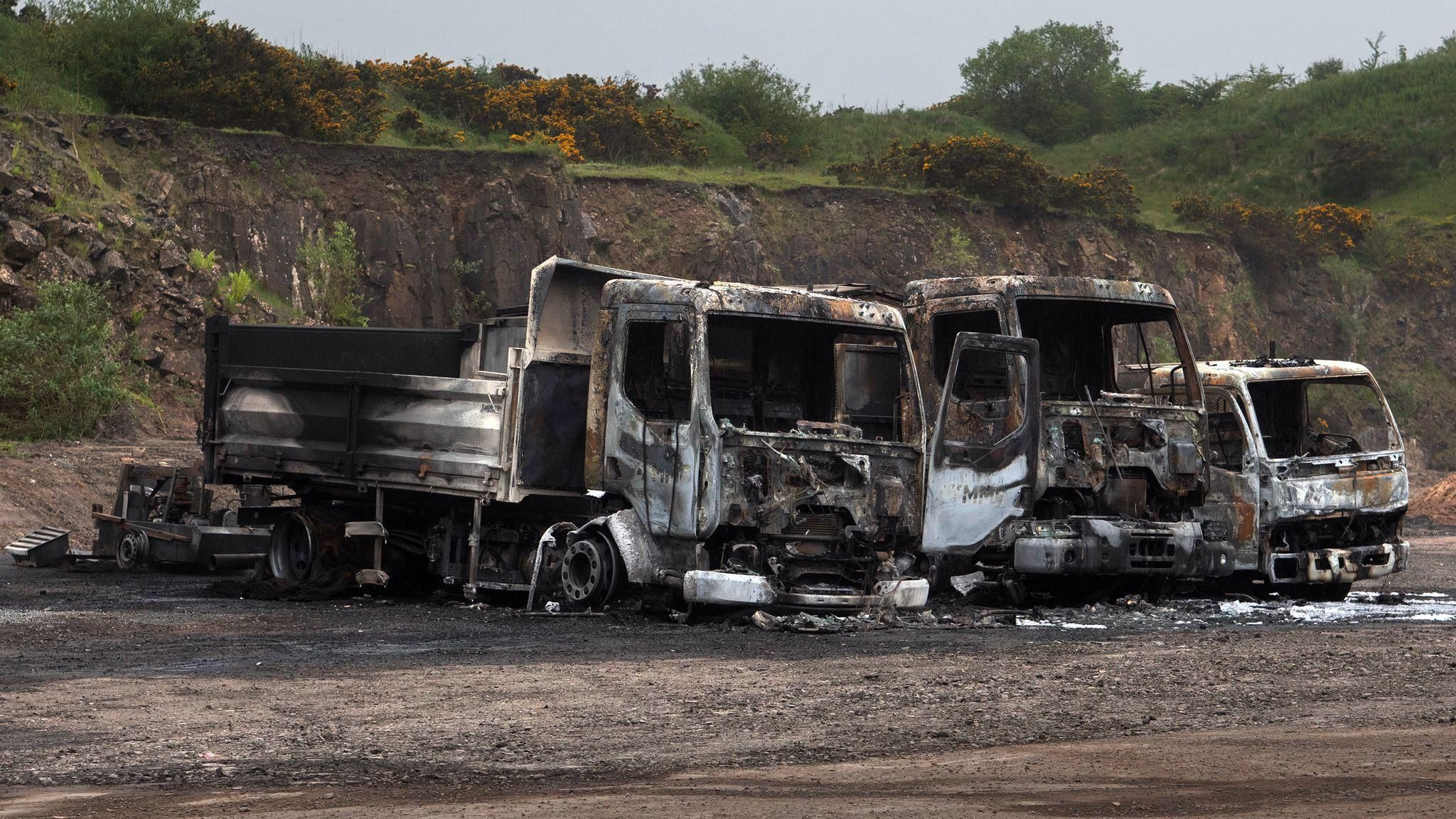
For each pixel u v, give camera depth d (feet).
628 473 58.13
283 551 69.15
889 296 72.28
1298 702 37.35
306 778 27.76
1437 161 322.55
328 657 46.11
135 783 27.22
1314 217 286.87
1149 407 67.87
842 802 24.82
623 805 24.68
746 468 55.93
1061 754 29.86
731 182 220.43
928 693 38.78
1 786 26.96
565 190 189.16
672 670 43.32
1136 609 66.08
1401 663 45.21
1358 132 330.13
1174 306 71.82
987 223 237.45
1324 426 81.30
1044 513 66.80
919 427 59.93
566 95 241.14
